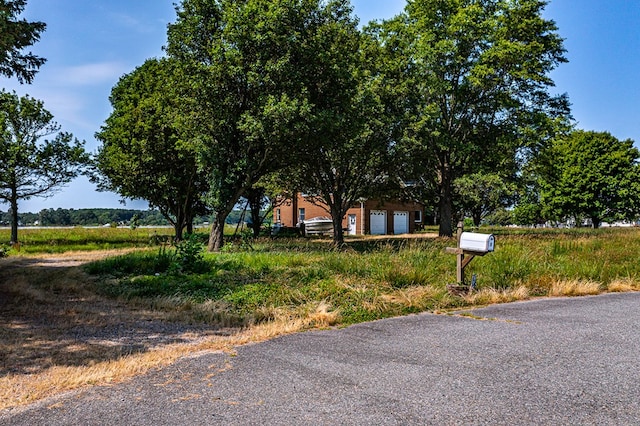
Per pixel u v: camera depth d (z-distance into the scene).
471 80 21.27
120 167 22.34
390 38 24.02
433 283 8.33
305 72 15.66
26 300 7.76
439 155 25.19
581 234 21.22
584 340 4.99
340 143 17.11
